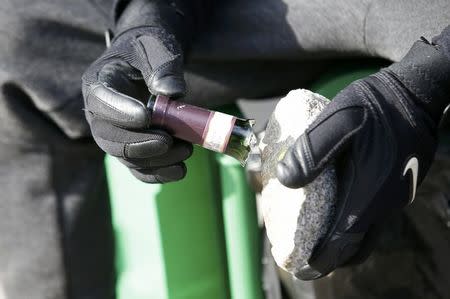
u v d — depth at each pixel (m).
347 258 0.91
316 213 0.87
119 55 0.98
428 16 1.03
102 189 1.38
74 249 1.36
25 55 1.23
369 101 0.87
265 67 1.27
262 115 1.75
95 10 1.23
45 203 1.33
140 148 0.90
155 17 1.06
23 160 1.31
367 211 0.87
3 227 1.35
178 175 0.96
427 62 0.91
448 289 1.19
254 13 1.20
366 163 0.85
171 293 1.37
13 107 1.24
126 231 1.37
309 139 0.83
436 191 1.15
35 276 1.37
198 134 0.90
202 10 1.21
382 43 1.09
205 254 1.38
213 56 1.23
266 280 1.36
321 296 1.23
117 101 0.89
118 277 1.40
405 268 1.21
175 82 0.89
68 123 1.26
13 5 1.23
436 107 0.91
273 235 0.91
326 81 1.23
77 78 1.25
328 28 1.15
